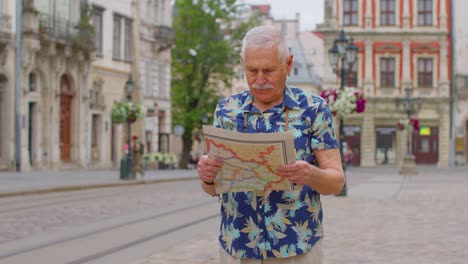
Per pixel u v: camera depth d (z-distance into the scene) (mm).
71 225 13016
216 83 54812
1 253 9609
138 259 9078
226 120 4145
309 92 4145
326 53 64688
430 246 10242
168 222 13617
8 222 13438
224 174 3885
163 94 53375
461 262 8898
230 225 4082
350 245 10344
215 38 53938
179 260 8977
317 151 4094
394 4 64938
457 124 64562
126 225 13070
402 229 12336
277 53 3906
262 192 3996
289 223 3994
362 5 64812
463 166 64000
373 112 64562
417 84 64750
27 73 35562
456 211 15852
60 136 39375
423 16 64938
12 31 34625
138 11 48562
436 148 64688
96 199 19344
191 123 53625
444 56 64562
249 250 4020
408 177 39531
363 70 64750
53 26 37312
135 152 33000
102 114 43938
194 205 17688
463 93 64312
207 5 53000
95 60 42719
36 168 36812
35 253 9617
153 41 51188
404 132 64250
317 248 4055
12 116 34719
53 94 38000
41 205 17109
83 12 41156
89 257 9281
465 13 64625
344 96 23469
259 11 55344
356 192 23641
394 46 64688
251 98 4148
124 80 46969
